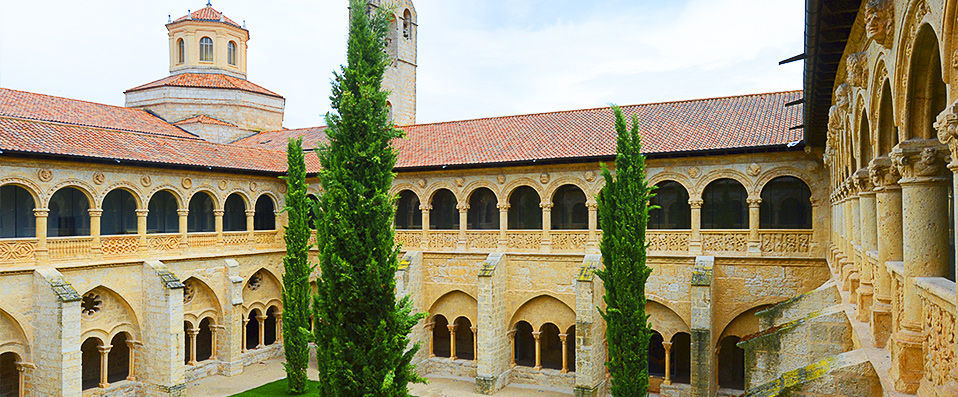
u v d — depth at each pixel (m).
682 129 27.73
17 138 22.94
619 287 21.00
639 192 21.33
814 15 9.28
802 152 23.78
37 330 22.81
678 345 28.72
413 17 46.41
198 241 29.47
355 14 15.83
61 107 34.16
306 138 40.78
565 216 28.62
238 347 30.22
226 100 42.81
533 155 28.16
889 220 9.36
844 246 16.34
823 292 16.88
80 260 24.53
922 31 6.22
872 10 7.50
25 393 22.94
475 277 29.78
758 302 24.72
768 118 26.75
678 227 26.45
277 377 29.53
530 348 32.25
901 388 7.77
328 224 15.38
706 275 23.56
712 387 24.31
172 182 28.23
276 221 34.03
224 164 30.53
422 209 31.17
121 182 26.08
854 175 11.34
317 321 15.62
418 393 27.16
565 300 27.81
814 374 9.81
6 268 22.14
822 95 14.95
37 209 23.20
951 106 5.19
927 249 7.55
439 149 32.22
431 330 31.31
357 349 15.09
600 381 25.95
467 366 29.95
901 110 7.41
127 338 26.69
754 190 24.69
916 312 7.69
